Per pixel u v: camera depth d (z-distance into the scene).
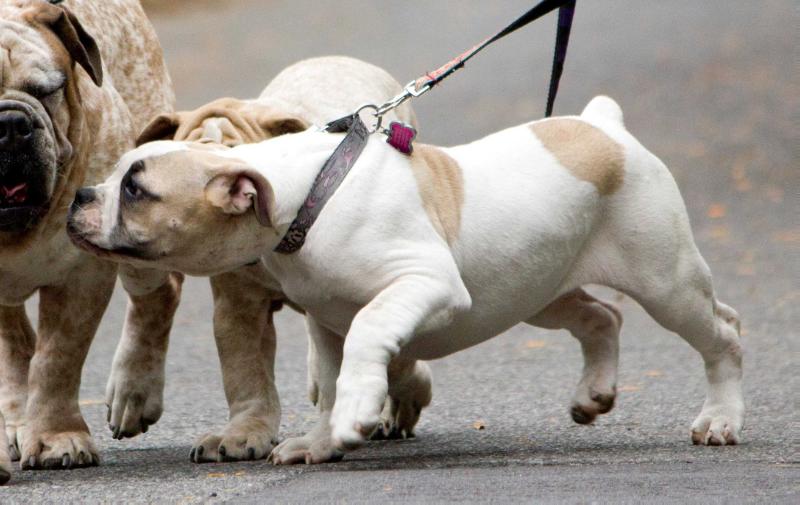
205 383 14.07
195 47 48.66
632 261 10.16
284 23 52.84
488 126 32.06
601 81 37.00
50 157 9.46
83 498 8.43
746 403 11.83
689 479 8.49
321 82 12.46
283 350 16.06
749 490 8.09
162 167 8.77
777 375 13.15
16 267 9.91
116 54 11.52
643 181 10.16
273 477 8.94
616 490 8.14
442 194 9.50
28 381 10.68
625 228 10.12
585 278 10.32
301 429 11.63
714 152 28.20
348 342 8.59
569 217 9.93
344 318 9.37
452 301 8.98
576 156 10.06
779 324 16.02
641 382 13.28
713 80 35.81
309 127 10.95
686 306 10.19
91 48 10.10
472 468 9.22
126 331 11.43
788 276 18.95
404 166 9.31
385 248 8.94
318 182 8.99
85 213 8.92
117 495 8.50
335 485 8.46
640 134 30.53
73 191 10.00
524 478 8.62
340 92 12.36
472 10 52.59
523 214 9.75
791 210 23.36
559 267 10.07
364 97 12.47
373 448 10.72
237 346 10.53
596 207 10.10
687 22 45.81
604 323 10.88
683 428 10.97
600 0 53.19
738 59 38.28
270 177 8.88
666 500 7.82
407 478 8.69
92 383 14.32
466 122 32.78
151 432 11.75
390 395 11.12
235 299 10.46
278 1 59.34
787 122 30.44
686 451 9.84
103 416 12.60
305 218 8.96
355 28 50.47
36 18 9.84
